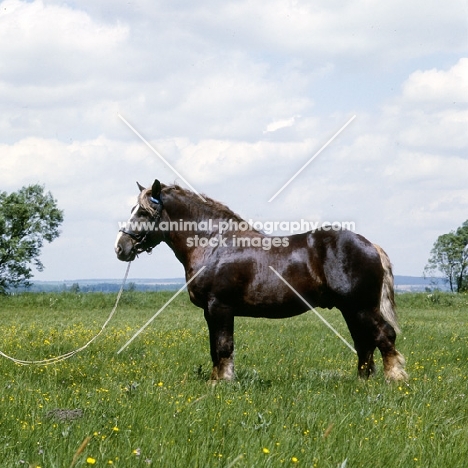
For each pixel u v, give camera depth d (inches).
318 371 399.2
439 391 324.2
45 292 1403.8
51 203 2383.1
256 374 359.6
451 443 226.8
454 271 3467.0
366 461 209.2
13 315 1039.6
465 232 3447.3
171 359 434.6
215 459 200.2
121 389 306.8
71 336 559.8
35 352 462.0
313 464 199.2
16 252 2271.2
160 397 281.7
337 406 279.7
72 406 273.3
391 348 346.6
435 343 571.8
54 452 200.5
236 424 240.8
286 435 226.2
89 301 1307.8
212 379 355.3
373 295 346.6
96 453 200.5
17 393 290.5
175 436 221.9
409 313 1133.7
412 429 247.0
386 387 323.6
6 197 2335.1
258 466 191.9
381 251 353.4
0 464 189.8
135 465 191.2
